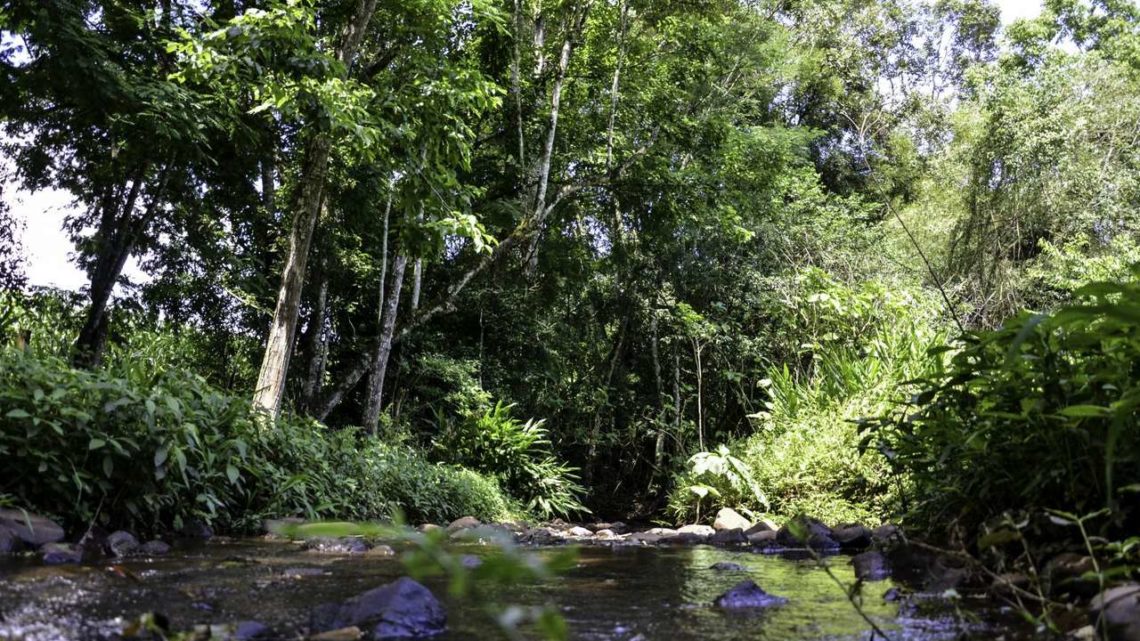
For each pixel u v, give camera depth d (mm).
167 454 4113
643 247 13273
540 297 13469
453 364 11188
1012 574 2260
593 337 14305
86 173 8828
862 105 22641
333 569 2967
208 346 10492
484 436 10328
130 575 2635
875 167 21500
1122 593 1692
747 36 13328
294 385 10539
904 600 2342
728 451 8969
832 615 2148
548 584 2812
